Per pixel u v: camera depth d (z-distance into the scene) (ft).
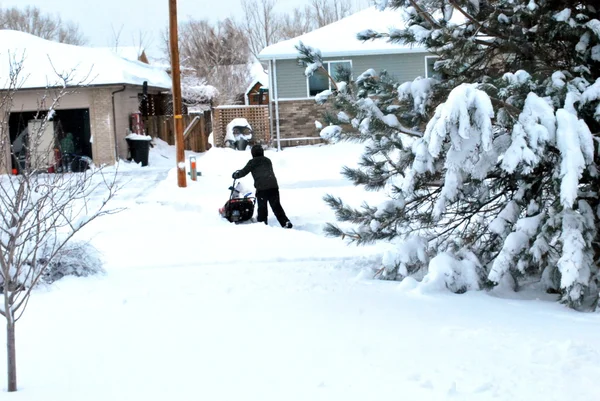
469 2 26.11
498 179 25.20
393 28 28.73
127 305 22.08
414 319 19.77
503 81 22.53
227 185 63.57
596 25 23.25
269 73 89.35
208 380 15.08
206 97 119.65
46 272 25.35
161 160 94.63
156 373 15.64
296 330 18.66
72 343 18.04
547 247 22.39
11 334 14.76
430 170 22.99
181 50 162.81
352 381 14.74
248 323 19.47
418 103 26.00
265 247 35.24
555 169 21.58
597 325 19.34
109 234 40.73
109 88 83.25
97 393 14.49
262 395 14.14
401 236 28.22
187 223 45.44
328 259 31.94
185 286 25.03
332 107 25.90
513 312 20.85
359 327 18.88
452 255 24.53
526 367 15.37
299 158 78.54
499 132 23.45
